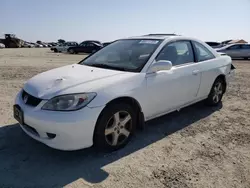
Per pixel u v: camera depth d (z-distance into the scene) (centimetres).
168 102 412
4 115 475
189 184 280
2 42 5012
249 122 470
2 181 278
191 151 354
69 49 2997
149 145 368
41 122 299
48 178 286
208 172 304
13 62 1477
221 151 356
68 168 306
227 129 436
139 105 363
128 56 409
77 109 299
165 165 317
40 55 2473
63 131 294
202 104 570
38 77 376
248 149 364
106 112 321
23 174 292
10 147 355
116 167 310
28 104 327
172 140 387
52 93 310
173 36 452
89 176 291
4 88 695
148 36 468
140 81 359
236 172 305
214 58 527
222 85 561
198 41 500
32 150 347
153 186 275
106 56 434
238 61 1933
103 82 329
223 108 550
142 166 313
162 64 367
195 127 441
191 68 451
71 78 339
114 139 341
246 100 618
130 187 272
